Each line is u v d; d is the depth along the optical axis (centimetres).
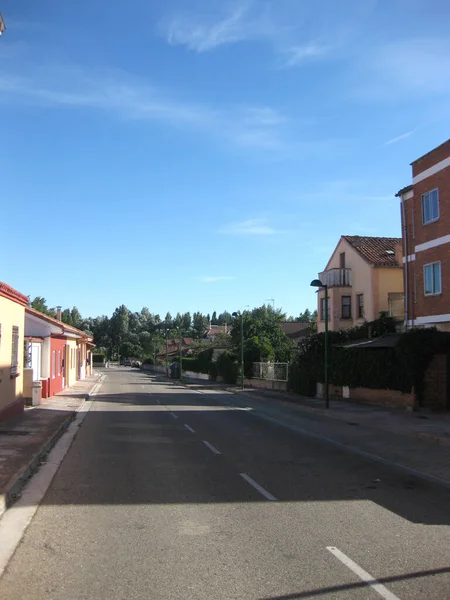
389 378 2172
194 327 15962
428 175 2420
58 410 2041
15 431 1421
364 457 1161
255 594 451
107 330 15512
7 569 508
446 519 683
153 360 9619
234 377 4466
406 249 2591
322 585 470
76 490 824
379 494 820
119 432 1517
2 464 970
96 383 4450
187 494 801
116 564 518
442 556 544
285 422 1830
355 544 580
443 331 2089
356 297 3681
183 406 2441
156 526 641
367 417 1884
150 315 17112
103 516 683
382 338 2425
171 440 1366
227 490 828
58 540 590
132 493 805
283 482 892
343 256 3919
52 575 493
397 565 518
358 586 468
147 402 2662
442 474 989
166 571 500
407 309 2564
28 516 685
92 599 442
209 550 558
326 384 2217
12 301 1720
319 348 2802
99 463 1046
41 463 1044
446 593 454
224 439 1396
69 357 3800
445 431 1505
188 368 6656
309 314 10606
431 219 2403
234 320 4800
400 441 1407
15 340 1797
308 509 725
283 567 512
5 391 1655
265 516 687
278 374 3572
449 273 2269
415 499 790
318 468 1023
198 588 463
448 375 2052
